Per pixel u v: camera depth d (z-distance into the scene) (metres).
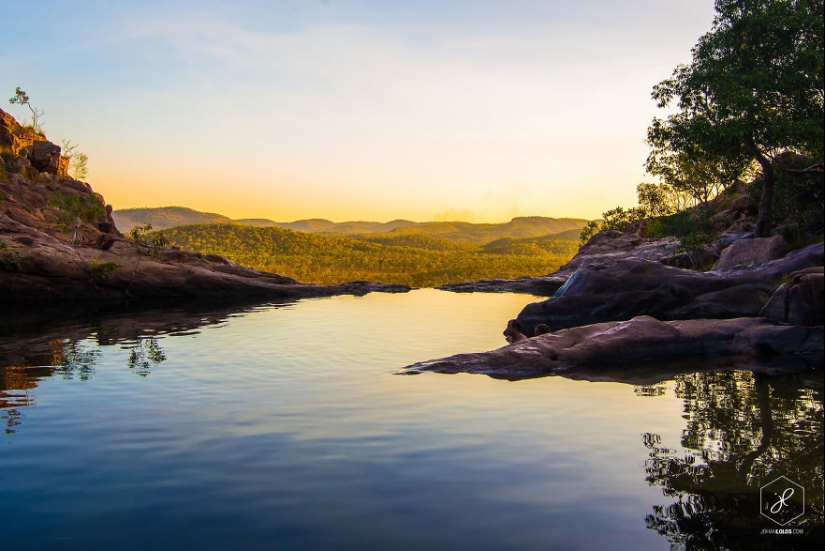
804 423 10.23
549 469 8.22
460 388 13.67
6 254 40.97
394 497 7.23
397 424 10.54
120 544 5.99
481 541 6.09
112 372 15.85
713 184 57.53
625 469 8.21
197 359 18.05
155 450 9.09
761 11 27.56
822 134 25.34
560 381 14.39
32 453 8.96
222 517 6.64
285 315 33.75
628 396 12.65
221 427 10.38
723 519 6.61
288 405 12.02
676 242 51.88
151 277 47.81
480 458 8.68
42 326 27.20
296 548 5.91
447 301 46.62
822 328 17.06
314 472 8.10
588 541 6.12
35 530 6.32
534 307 26.02
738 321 18.70
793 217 30.92
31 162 60.34
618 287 25.34
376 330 26.17
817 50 26.75
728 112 27.44
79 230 52.59
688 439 9.53
